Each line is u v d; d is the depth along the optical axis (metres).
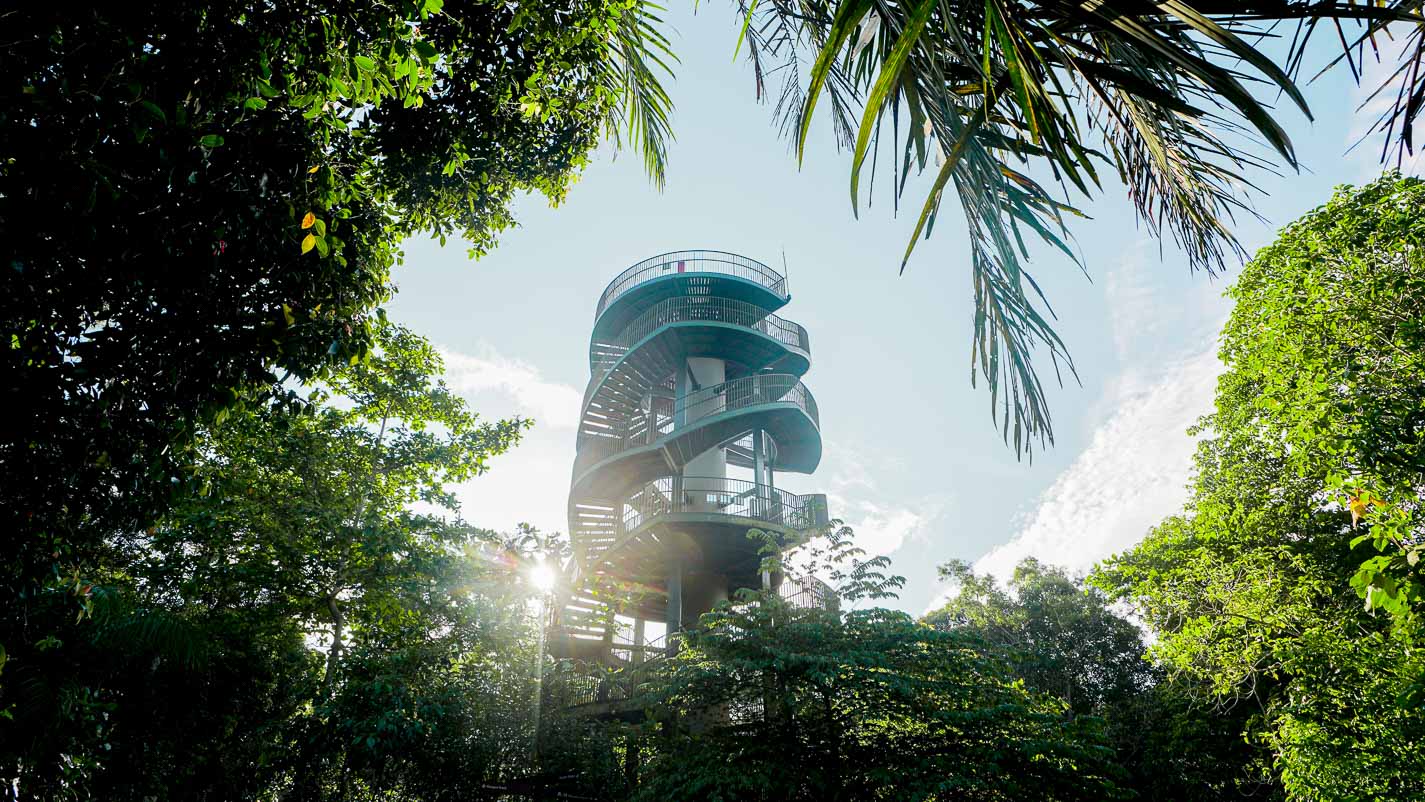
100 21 3.45
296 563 12.17
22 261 3.58
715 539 19.08
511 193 8.47
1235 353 15.41
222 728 11.08
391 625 13.12
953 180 2.20
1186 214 2.41
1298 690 11.58
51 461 4.22
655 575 20.73
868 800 10.40
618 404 22.78
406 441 14.60
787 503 19.30
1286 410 11.01
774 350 22.78
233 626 11.27
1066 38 1.92
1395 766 9.55
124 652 8.27
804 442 22.27
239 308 4.83
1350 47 1.75
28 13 3.27
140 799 9.84
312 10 4.39
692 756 10.89
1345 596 12.68
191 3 3.87
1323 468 10.21
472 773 12.65
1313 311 11.53
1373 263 11.24
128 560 11.21
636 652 17.42
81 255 4.00
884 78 1.63
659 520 18.31
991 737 10.77
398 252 7.21
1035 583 28.50
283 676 12.59
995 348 2.07
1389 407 9.10
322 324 5.26
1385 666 9.69
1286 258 13.90
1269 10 1.71
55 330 4.25
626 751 14.72
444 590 13.69
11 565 4.36
